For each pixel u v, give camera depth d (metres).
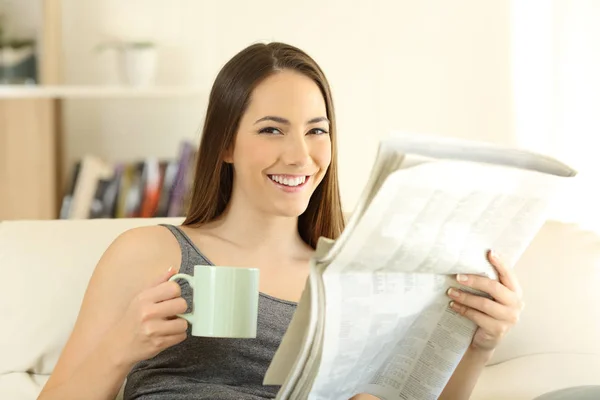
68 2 4.16
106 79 4.20
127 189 3.95
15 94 3.85
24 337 2.12
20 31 3.96
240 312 1.57
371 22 4.21
